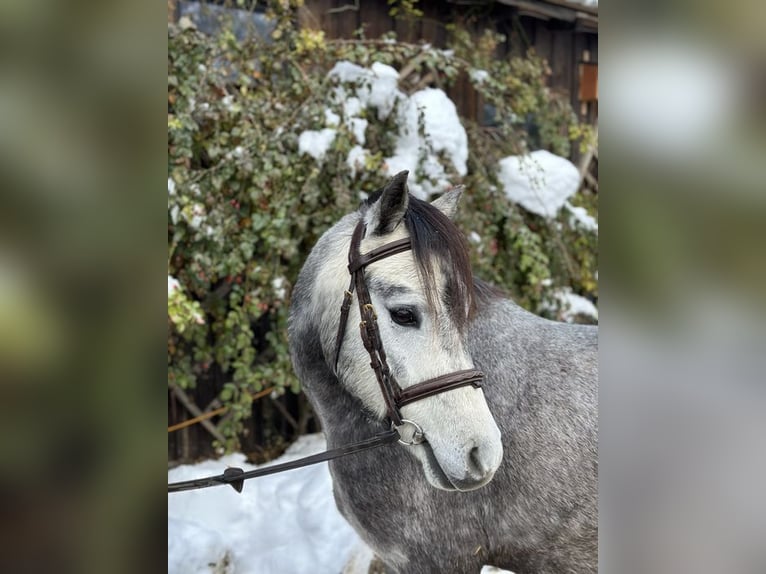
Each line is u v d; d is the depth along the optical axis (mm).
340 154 3162
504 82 3857
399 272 1445
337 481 1731
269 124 3139
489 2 3891
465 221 3424
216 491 2932
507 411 1644
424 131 3371
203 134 3082
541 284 3744
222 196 3072
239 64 3121
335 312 1560
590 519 1623
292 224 3170
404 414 1427
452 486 1416
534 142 4250
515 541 1665
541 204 3732
